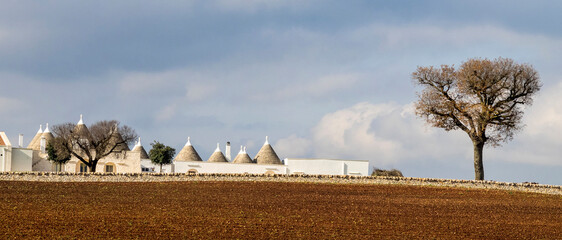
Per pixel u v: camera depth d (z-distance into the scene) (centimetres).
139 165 8294
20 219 4112
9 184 5459
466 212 4844
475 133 6391
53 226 3947
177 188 5522
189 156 8712
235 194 5303
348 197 5309
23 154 7938
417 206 5009
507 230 4281
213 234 3884
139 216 4331
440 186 5994
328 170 8406
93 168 7762
